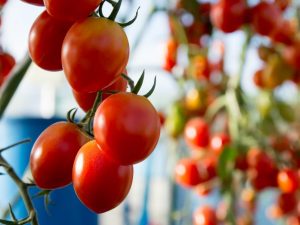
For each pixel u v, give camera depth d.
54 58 0.23
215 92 0.56
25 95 0.80
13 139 0.55
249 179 0.49
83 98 0.25
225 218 0.51
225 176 0.46
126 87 0.26
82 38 0.21
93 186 0.22
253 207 0.56
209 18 0.51
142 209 0.68
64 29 0.23
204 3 0.51
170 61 0.54
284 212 0.52
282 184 0.47
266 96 0.57
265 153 0.48
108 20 0.22
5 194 0.54
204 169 0.49
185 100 0.56
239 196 0.57
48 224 0.56
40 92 0.77
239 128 0.51
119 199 0.23
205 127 0.50
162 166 0.70
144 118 0.21
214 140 0.49
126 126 0.21
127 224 0.72
